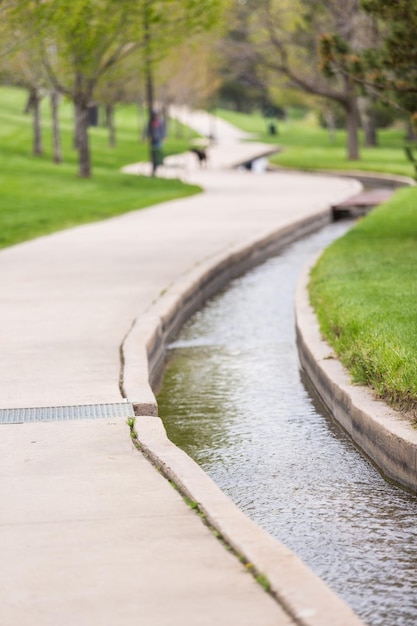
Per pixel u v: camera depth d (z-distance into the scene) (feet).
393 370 29.50
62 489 22.91
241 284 63.41
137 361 35.53
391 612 18.84
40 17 98.27
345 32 167.73
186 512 21.24
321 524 23.68
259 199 116.47
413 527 23.30
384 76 61.11
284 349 44.01
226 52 209.97
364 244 65.21
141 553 19.02
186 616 16.28
